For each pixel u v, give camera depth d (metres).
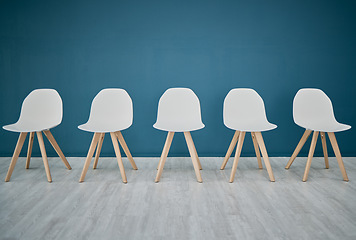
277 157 3.66
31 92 3.26
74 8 3.50
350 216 2.18
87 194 2.58
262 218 2.16
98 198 2.50
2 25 3.50
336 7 3.48
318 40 3.53
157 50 3.54
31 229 2.01
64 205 2.37
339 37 3.52
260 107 3.23
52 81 3.58
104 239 1.89
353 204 2.38
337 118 3.62
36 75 3.57
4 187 2.73
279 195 2.55
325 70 3.56
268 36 3.52
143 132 3.65
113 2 3.49
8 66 3.56
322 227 2.03
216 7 3.49
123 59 3.56
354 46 3.53
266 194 2.58
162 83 3.58
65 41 3.54
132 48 3.54
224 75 3.57
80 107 3.62
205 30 3.52
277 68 3.56
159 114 3.18
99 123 3.12
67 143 3.67
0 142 3.66
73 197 2.52
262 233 1.96
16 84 3.58
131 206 2.35
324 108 3.23
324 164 3.40
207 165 3.38
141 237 1.92
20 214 2.21
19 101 3.60
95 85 3.59
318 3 3.48
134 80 3.58
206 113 3.62
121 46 3.54
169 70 3.57
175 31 3.52
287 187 2.73
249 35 3.52
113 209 2.30
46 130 3.09
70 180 2.91
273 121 3.63
